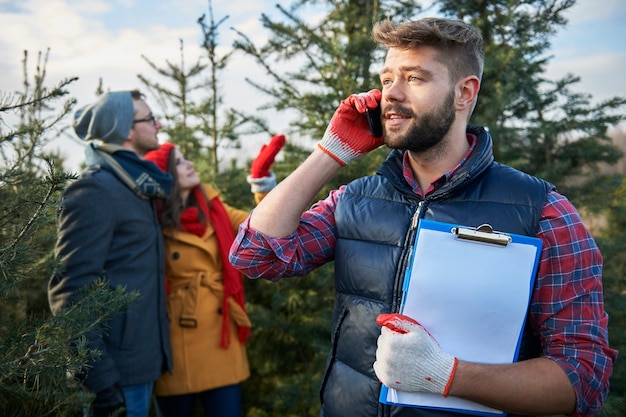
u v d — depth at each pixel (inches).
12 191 68.9
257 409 130.6
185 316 102.0
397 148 54.6
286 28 123.9
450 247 50.3
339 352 58.9
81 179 87.6
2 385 56.4
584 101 120.0
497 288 49.9
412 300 50.6
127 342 88.7
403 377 49.1
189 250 104.2
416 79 52.6
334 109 121.3
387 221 57.7
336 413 58.0
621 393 101.6
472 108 56.7
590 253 51.9
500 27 123.5
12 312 77.0
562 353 50.1
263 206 59.4
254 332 128.5
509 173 55.9
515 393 48.2
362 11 133.0
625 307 107.6
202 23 136.0
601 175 122.0
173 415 105.2
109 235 87.5
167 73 143.4
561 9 117.4
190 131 141.6
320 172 58.6
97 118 95.4
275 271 60.3
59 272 70.5
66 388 67.5
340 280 59.9
